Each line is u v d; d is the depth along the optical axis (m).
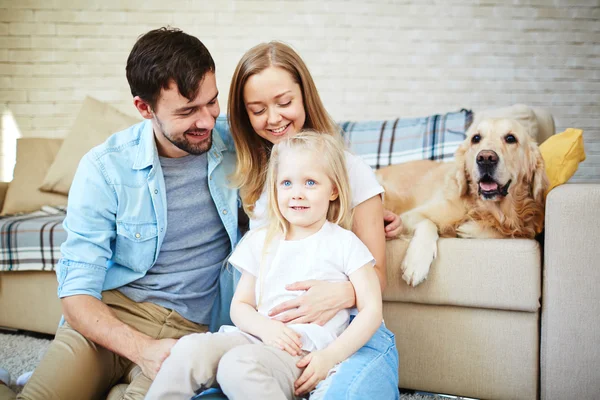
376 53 3.52
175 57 1.42
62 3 3.56
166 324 1.53
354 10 3.50
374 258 1.44
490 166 1.91
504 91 3.52
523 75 3.51
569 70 3.50
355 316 1.36
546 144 2.08
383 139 2.49
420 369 1.82
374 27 3.51
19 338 2.39
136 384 1.33
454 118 2.42
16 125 3.66
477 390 1.77
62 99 3.62
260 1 3.52
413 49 3.51
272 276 1.38
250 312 1.34
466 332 1.77
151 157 1.54
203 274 1.59
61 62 3.60
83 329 1.39
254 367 1.11
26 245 2.32
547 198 1.68
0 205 2.86
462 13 3.48
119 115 2.97
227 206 1.62
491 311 1.76
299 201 1.37
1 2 3.58
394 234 1.82
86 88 3.59
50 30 3.58
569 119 3.54
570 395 1.65
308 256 1.38
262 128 1.55
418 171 2.30
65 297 1.44
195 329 1.59
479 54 3.50
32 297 2.38
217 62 3.56
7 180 3.69
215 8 3.53
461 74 3.51
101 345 1.41
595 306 1.62
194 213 1.60
